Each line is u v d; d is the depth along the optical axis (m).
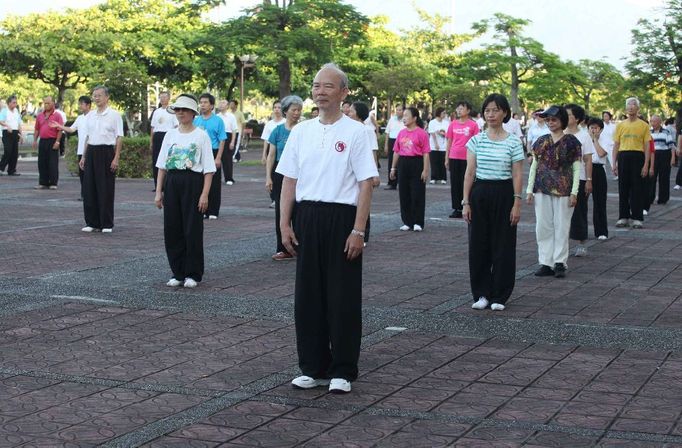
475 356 7.09
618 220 16.27
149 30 45.91
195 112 9.63
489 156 8.79
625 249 13.07
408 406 5.86
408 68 53.22
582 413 5.73
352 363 6.17
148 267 10.88
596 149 13.97
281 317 8.33
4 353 7.00
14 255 11.66
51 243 12.75
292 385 6.22
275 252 12.23
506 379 6.46
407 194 14.73
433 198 20.52
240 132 32.97
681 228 15.68
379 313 8.59
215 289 9.61
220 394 6.06
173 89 48.78
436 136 24.47
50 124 21.08
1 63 43.44
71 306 8.66
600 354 7.16
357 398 6.02
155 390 6.14
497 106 8.84
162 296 9.20
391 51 55.50
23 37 42.72
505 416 5.67
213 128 15.99
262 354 7.08
